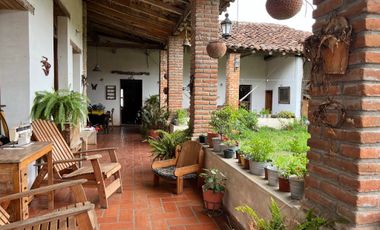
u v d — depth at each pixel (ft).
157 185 13.28
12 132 8.95
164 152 15.03
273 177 7.66
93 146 23.16
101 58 38.47
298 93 33.32
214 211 10.34
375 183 4.54
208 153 12.64
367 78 4.44
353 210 4.58
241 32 30.99
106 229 9.02
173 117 25.08
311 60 5.49
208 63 14.43
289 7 6.18
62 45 17.95
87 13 27.20
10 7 10.56
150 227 9.20
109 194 10.95
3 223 6.48
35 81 11.73
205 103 14.55
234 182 9.66
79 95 13.78
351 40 4.63
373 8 4.37
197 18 14.19
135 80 39.70
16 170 7.30
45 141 10.25
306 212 5.50
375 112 4.49
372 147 4.50
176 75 25.96
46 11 13.14
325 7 5.21
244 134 17.25
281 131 24.12
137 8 20.99
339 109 4.83
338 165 4.90
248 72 40.93
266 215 7.32
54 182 10.52
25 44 10.95
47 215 5.75
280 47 27.96
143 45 35.42
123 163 17.56
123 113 40.29
